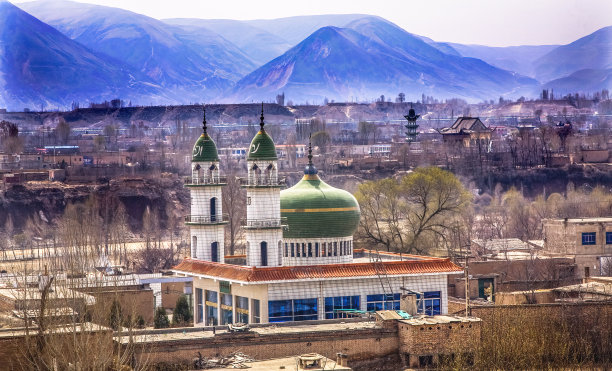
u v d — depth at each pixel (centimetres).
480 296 15662
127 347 9500
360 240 19762
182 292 15750
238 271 12706
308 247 13712
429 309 13275
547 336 11625
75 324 9331
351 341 10875
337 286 12800
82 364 9025
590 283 14375
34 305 10681
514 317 11744
